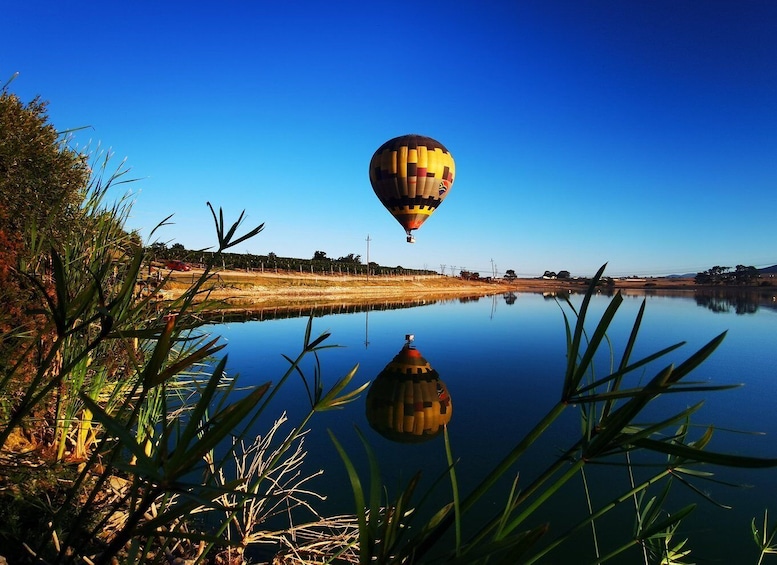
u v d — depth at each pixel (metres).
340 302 42.62
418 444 7.27
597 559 1.43
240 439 1.48
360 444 7.03
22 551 1.95
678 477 1.33
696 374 14.98
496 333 23.64
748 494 5.58
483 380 12.70
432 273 107.06
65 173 4.18
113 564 2.24
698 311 45.22
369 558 0.88
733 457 0.68
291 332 20.08
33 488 2.38
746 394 11.52
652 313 42.09
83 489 2.71
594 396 0.87
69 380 2.92
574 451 1.01
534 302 55.59
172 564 2.57
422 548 1.07
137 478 1.33
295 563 3.06
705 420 9.22
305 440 6.95
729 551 4.31
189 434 0.88
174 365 1.13
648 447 0.82
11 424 1.11
